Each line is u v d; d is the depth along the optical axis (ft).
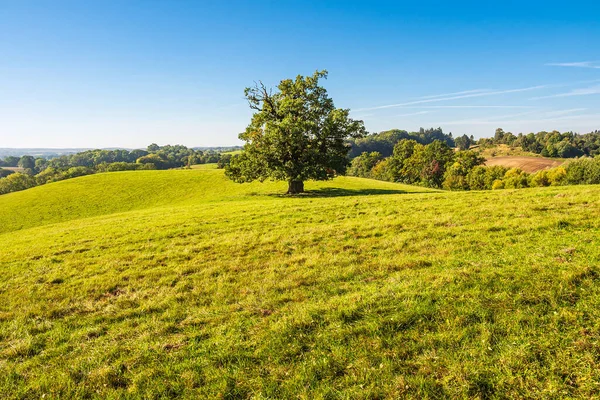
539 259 29.78
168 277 37.37
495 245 36.32
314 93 141.08
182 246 51.16
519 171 323.78
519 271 27.43
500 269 28.32
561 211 48.29
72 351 23.67
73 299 33.55
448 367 18.10
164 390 18.78
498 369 17.57
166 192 194.29
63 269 43.70
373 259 36.65
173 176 234.79
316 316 24.49
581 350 18.10
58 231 79.46
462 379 17.21
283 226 59.21
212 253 45.88
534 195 65.10
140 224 75.41
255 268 37.99
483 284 26.03
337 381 18.16
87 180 225.15
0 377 21.21
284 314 25.52
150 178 228.84
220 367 20.22
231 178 155.94
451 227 45.98
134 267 42.42
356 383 17.87
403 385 17.28
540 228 40.57
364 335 21.65
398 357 19.44
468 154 375.04
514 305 22.84
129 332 25.72
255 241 49.52
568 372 16.87
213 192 189.57
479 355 18.71
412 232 45.68
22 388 19.97
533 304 22.86
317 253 41.09
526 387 16.38
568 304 22.31
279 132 127.24
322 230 52.37
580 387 15.90
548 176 279.28
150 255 47.24
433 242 40.22
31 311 30.86
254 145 142.41
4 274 43.52
